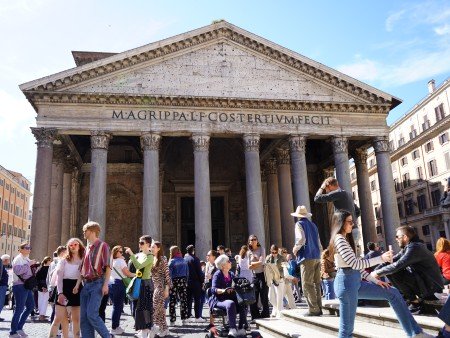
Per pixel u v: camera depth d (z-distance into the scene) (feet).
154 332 31.32
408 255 22.13
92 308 22.90
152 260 29.94
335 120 89.92
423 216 147.43
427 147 145.79
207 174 81.41
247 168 83.56
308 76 90.79
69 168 95.96
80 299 23.65
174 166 113.29
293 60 90.07
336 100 90.79
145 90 82.94
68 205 94.27
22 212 252.62
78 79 80.38
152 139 80.94
